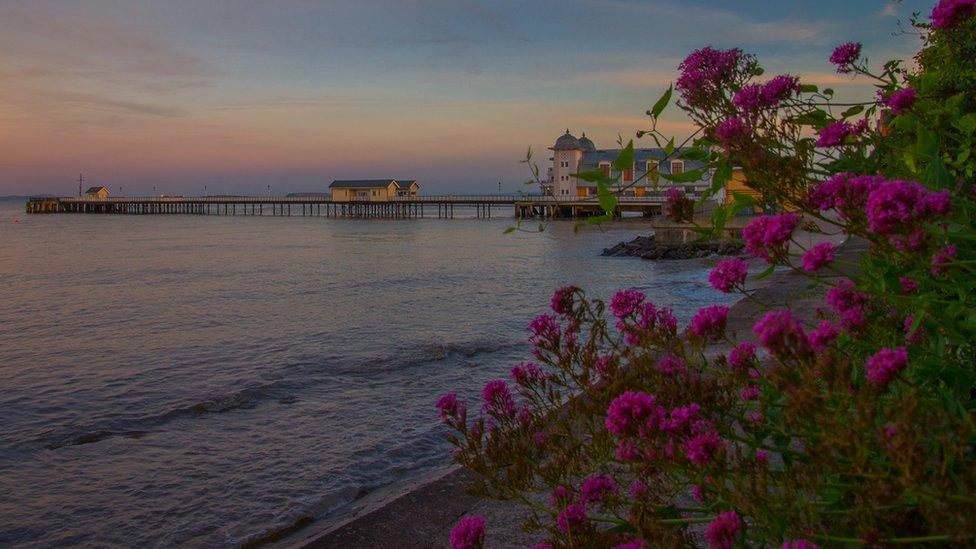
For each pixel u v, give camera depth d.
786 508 1.74
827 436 1.53
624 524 2.28
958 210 1.83
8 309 23.86
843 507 1.83
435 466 8.48
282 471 8.61
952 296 2.00
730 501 1.83
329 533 4.55
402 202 111.56
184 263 42.00
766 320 1.66
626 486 2.63
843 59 2.63
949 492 1.40
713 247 42.38
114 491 8.20
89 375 14.16
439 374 13.55
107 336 18.61
